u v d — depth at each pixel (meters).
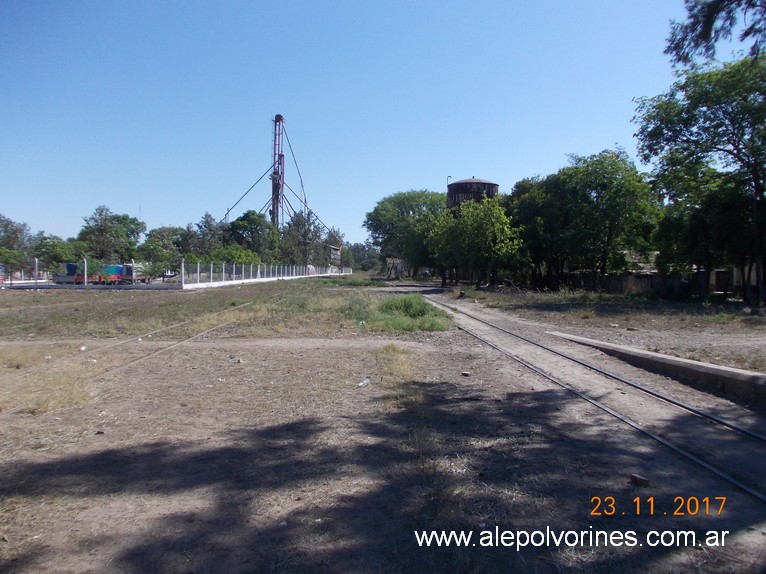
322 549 3.95
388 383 9.73
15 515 4.46
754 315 22.67
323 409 7.93
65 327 18.72
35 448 6.16
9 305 29.89
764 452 6.05
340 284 63.19
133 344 14.91
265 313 23.59
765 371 10.03
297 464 5.64
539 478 5.28
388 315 22.05
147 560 3.79
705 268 36.66
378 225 100.69
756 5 9.18
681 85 31.36
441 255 48.69
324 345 14.79
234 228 86.25
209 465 5.61
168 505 4.66
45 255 58.09
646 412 7.77
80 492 4.92
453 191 70.06
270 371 10.95
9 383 9.59
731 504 4.77
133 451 6.05
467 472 5.43
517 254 44.62
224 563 3.76
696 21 9.51
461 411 7.88
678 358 10.95
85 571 3.65
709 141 31.03
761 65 25.47
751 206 30.84
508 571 3.71
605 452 6.06
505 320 21.84
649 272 52.66
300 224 110.44
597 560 3.85
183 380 10.05
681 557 3.89
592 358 12.58
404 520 4.41
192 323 19.94
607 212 42.12
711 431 6.84
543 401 8.49
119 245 70.38
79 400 8.27
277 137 96.38
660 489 5.07
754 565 3.80
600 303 30.39
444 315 23.12
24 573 3.62
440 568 3.72
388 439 6.49
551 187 47.22
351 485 5.09
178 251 77.50
